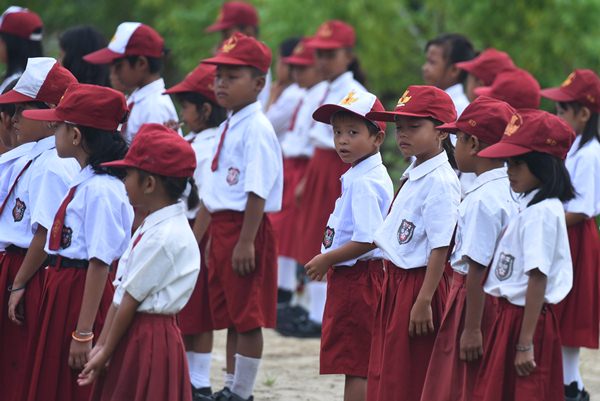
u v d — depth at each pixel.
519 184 13.65
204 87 19.14
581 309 18.38
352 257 15.17
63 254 14.53
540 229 13.33
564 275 13.50
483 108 14.17
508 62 20.97
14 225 15.48
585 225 18.59
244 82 17.64
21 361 15.38
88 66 20.14
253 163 17.39
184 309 18.27
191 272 13.28
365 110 15.16
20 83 15.62
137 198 13.38
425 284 14.32
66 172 15.15
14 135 16.16
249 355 17.70
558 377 13.72
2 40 21.33
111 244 14.24
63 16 44.47
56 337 14.52
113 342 13.05
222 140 17.84
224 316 17.94
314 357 22.28
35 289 15.15
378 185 15.26
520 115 13.65
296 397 19.02
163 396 13.09
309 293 25.06
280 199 17.81
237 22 28.89
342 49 24.89
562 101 19.05
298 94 27.67
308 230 24.69
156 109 19.94
